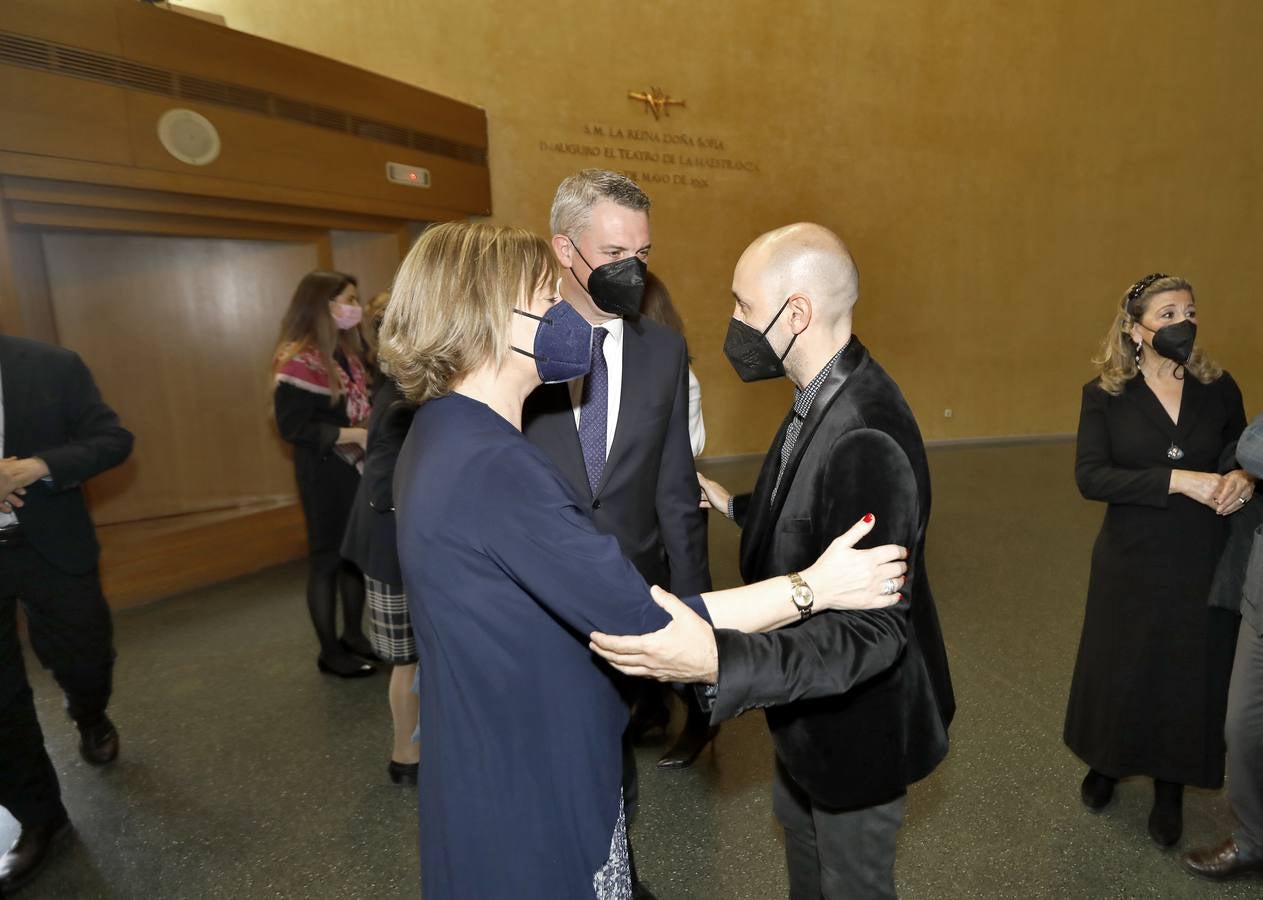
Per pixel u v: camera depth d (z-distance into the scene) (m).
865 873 1.14
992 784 2.10
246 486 4.45
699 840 1.92
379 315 2.57
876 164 7.67
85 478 1.88
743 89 7.06
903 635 0.93
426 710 0.86
